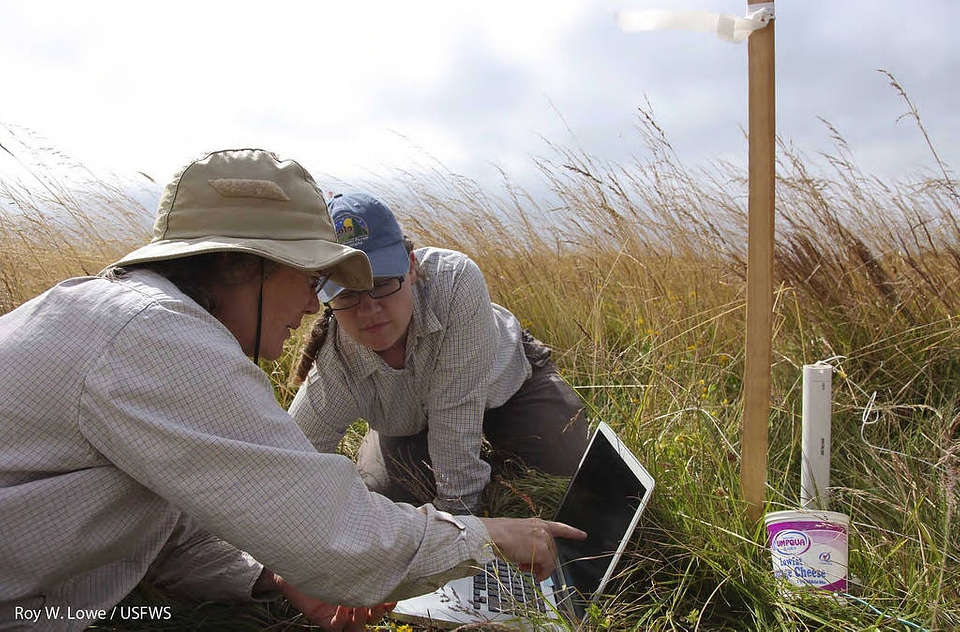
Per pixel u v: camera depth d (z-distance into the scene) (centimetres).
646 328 374
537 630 167
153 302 134
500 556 165
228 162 149
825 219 366
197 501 131
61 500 132
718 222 431
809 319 338
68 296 136
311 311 159
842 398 294
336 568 139
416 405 256
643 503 180
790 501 233
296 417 256
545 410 274
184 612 185
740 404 294
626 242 430
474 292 241
